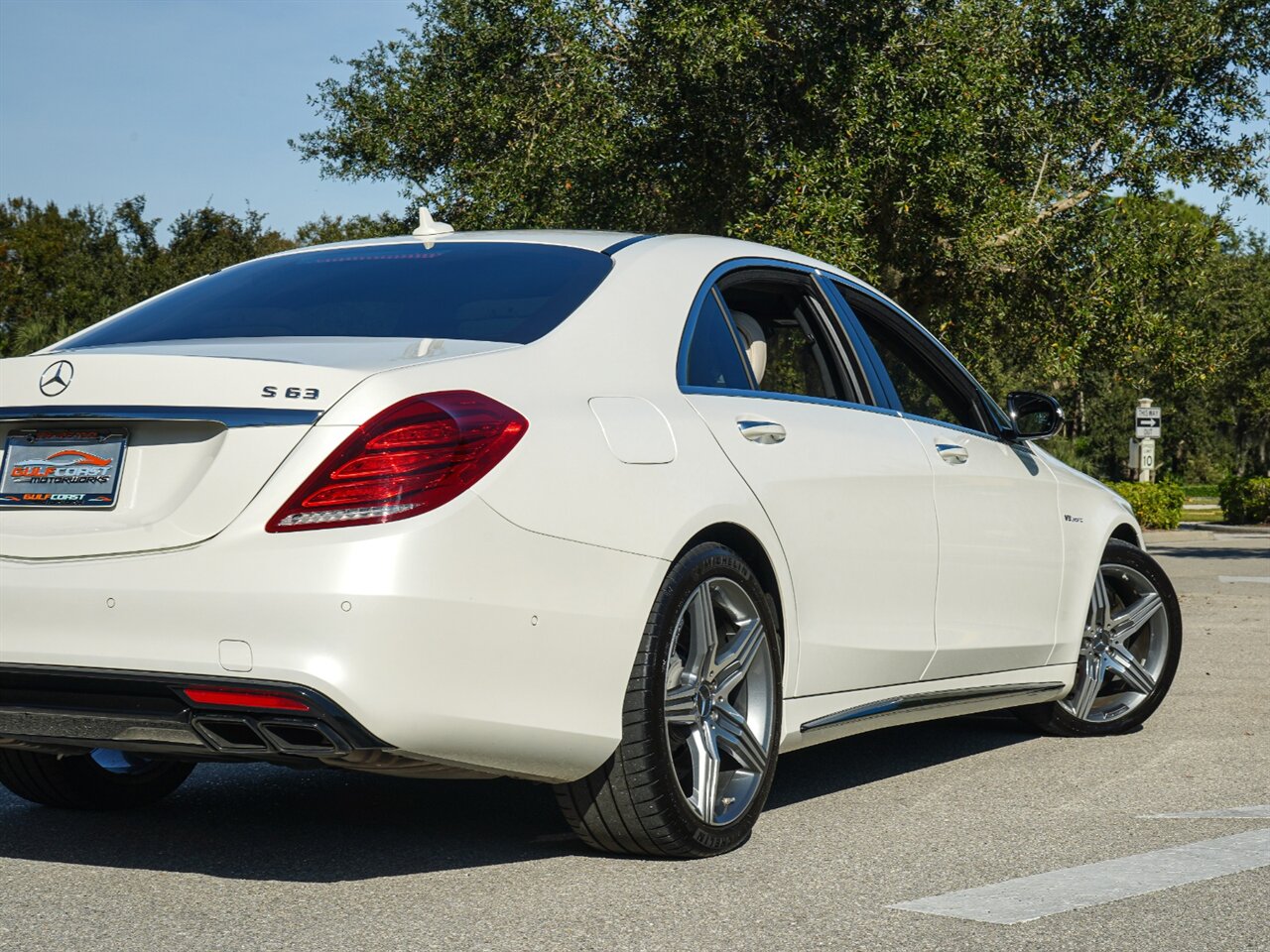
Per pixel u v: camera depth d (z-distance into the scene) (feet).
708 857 12.34
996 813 14.30
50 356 11.17
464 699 10.28
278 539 10.02
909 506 14.98
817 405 14.48
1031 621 17.35
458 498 10.28
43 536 10.69
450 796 14.94
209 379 10.53
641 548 11.46
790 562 13.20
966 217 55.31
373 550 9.93
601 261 13.21
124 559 10.34
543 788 15.35
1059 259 60.75
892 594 14.69
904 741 18.79
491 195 65.21
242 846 12.72
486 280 12.96
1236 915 10.64
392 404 10.32
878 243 58.08
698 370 13.12
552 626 10.78
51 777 13.74
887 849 12.73
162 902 10.85
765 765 12.87
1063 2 63.05
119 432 10.79
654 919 10.46
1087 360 66.03
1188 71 64.90
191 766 14.69
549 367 11.61
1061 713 18.76
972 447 16.65
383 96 80.59
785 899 11.03
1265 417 196.95
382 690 9.88
